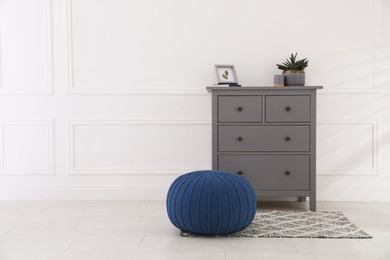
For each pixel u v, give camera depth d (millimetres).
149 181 4199
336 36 4094
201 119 4156
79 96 4172
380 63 4082
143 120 4164
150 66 4156
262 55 4121
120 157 4195
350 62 4098
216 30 4133
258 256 2588
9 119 4184
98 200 4180
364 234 2994
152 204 3986
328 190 4141
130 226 3246
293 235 2977
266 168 3689
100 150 4195
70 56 4148
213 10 4129
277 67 4113
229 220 2895
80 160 4195
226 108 3678
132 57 4156
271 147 3682
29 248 2746
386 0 4066
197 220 2898
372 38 4082
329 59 4102
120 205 3949
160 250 2697
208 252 2656
